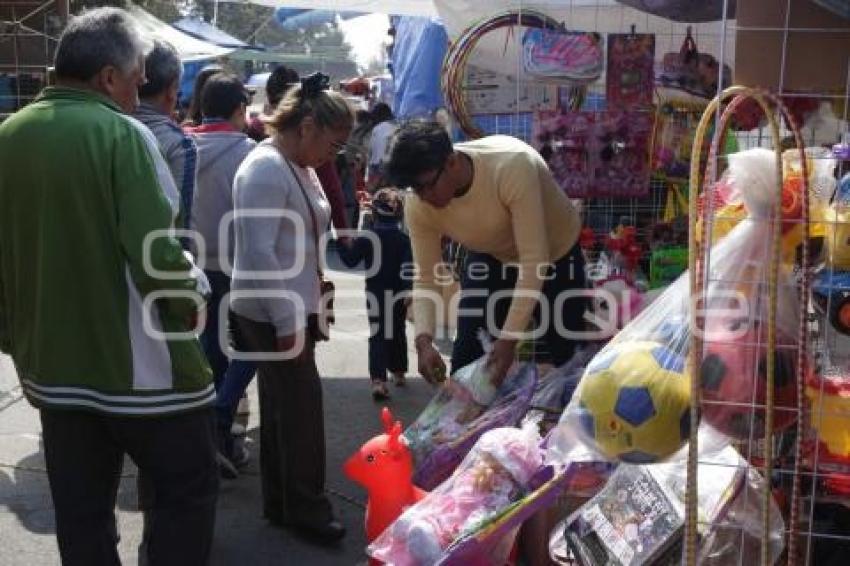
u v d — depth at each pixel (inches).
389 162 116.6
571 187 156.6
